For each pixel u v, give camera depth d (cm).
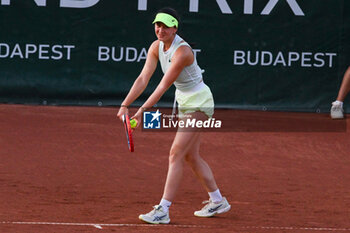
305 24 5559
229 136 4006
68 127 4150
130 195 2284
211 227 1772
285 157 3366
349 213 2067
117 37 5456
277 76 5581
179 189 2423
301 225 1845
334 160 3331
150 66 1914
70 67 5441
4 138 3553
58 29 5406
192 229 1733
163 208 1814
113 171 2788
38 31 5388
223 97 5562
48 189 2325
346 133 4391
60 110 5116
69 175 2644
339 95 5494
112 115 4919
